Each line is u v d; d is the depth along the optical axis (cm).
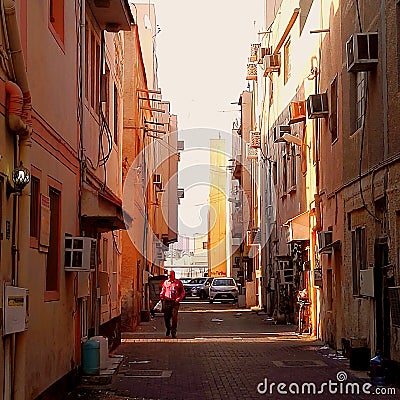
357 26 1855
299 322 2847
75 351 1498
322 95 2291
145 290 3706
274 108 3691
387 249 1609
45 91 1231
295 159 3097
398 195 1492
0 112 961
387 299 1623
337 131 2142
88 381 1511
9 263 1003
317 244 2508
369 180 1727
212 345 2383
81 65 1594
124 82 3103
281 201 3531
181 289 2739
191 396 1423
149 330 3089
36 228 1181
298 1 2933
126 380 1617
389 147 1551
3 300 955
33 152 1143
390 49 1545
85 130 1666
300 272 3069
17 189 1005
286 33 3275
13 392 1015
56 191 1352
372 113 1698
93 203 1595
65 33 1419
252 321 3659
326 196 2333
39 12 1190
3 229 973
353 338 1781
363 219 1836
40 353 1184
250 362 1930
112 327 2212
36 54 1163
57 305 1334
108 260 2133
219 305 5494
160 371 1759
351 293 1962
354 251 1956
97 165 1861
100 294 1898
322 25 2372
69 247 1418
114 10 1788
